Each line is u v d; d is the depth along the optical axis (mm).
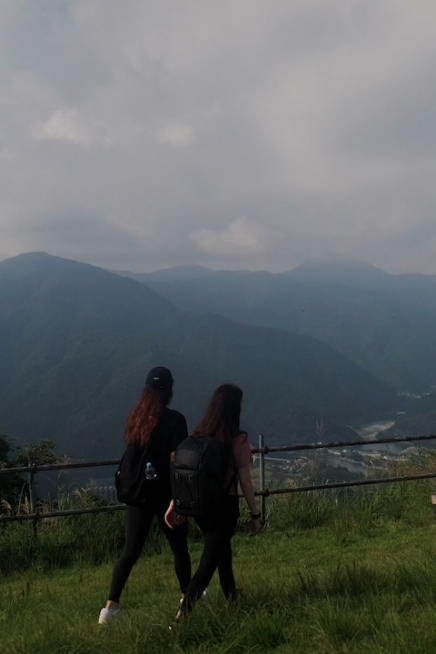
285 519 7734
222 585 4258
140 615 3980
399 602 3816
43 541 6973
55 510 7594
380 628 3336
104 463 7086
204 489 3771
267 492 7715
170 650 3416
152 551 6840
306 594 4195
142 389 4305
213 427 3980
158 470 4090
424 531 6910
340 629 3430
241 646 3449
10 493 10484
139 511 4164
